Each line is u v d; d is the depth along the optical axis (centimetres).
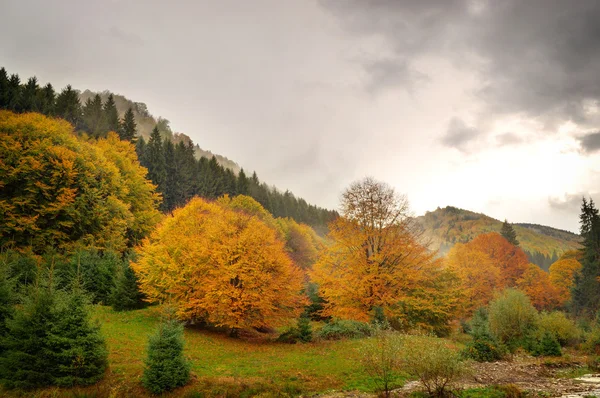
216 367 1633
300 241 8481
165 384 1282
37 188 3981
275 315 2470
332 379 1508
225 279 2292
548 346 2323
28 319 1319
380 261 2550
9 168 3878
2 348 1375
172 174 9344
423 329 2570
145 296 2914
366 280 2473
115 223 4678
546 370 1886
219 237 2562
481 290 4656
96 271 3028
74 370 1291
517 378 1672
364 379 1508
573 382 1614
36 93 8444
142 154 9431
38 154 4138
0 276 1577
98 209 4419
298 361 1798
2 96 6712
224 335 2477
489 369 1828
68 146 4775
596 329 2753
